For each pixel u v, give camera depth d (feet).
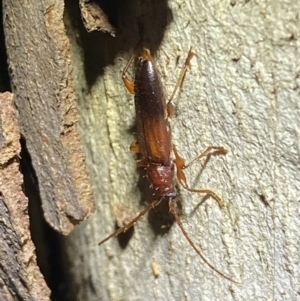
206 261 0.19
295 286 0.18
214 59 0.16
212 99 0.17
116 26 0.18
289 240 0.17
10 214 0.17
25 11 0.16
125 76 0.18
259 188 0.17
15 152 0.16
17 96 0.18
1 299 0.21
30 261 0.18
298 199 0.16
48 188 0.19
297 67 0.15
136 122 0.18
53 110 0.17
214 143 0.17
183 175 0.18
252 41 0.15
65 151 0.18
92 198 0.19
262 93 0.16
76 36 0.20
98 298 0.25
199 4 0.16
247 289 0.19
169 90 0.18
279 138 0.16
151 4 0.17
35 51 0.17
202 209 0.19
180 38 0.17
